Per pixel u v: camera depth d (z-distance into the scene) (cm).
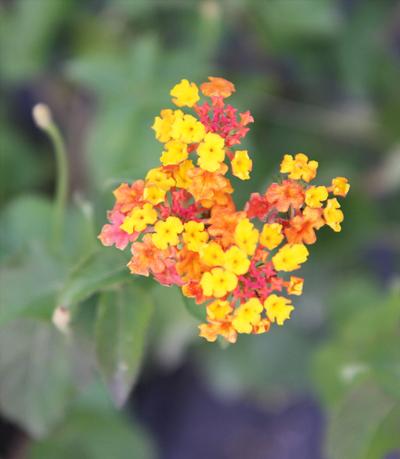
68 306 32
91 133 46
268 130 51
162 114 31
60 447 45
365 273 52
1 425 50
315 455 55
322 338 49
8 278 36
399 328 38
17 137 51
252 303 29
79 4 50
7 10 53
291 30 47
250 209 30
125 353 34
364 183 51
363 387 37
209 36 46
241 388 50
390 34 56
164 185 30
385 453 37
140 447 46
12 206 40
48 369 38
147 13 49
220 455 56
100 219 34
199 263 30
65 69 51
